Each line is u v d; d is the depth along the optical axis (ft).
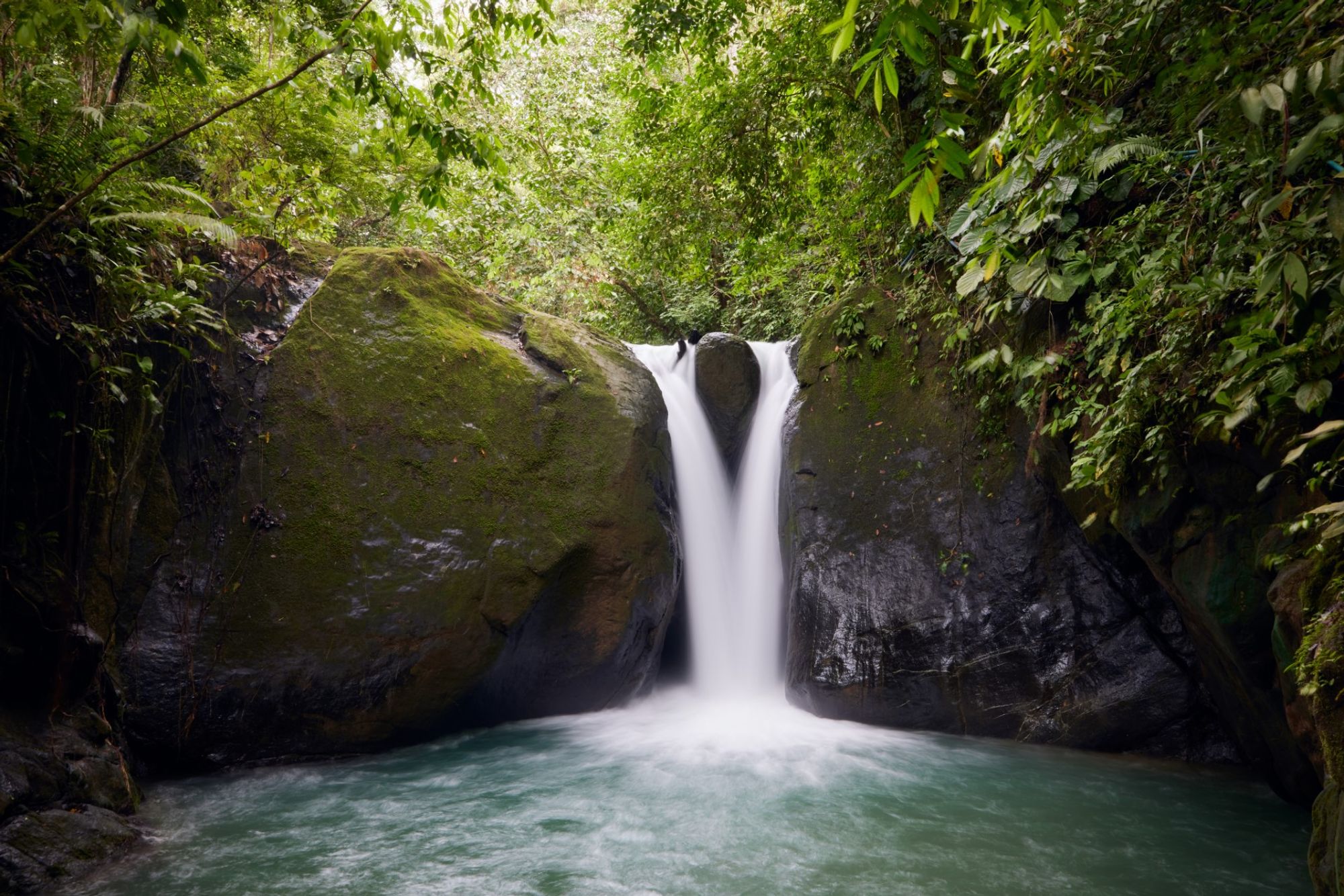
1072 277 15.10
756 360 27.89
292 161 23.54
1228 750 18.04
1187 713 18.28
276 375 19.34
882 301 24.04
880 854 13.34
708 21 23.75
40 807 12.64
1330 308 7.64
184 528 17.61
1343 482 10.69
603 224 36.73
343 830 14.33
